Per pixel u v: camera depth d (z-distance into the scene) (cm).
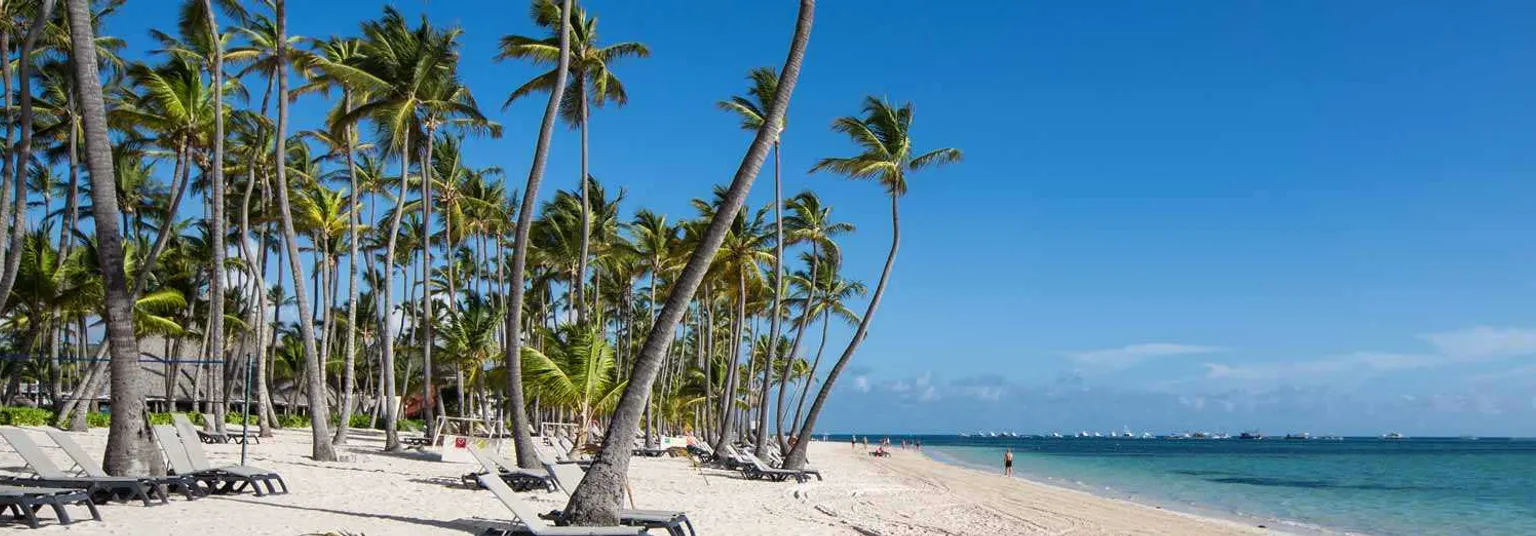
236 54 3003
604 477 1150
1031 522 2058
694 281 1196
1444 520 2952
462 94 2873
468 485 1794
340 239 4888
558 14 2869
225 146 3153
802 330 3447
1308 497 3956
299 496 1456
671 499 1903
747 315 5472
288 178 3678
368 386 6075
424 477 1939
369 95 2947
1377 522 2856
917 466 5781
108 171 1364
